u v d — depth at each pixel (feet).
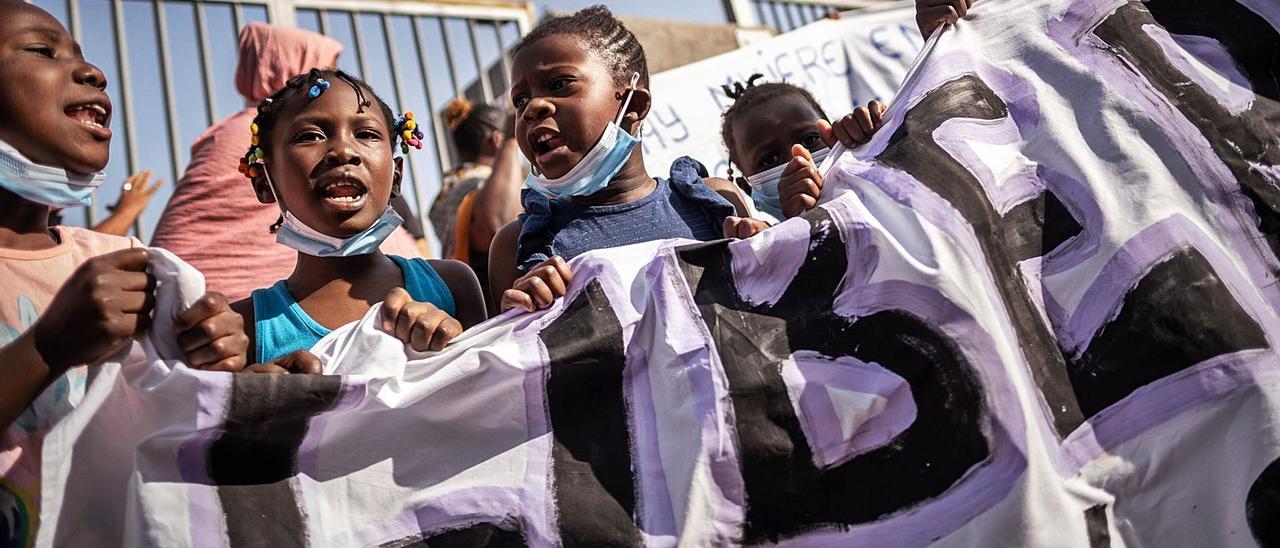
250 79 11.39
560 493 4.93
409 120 7.11
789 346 5.25
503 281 7.76
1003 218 5.69
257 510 4.66
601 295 5.51
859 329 5.26
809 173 6.44
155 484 4.54
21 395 4.55
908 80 6.40
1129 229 5.50
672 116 12.73
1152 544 4.86
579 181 7.14
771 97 9.09
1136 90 6.05
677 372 5.18
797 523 4.88
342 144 6.44
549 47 7.28
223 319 4.90
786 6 17.75
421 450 5.01
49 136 5.64
